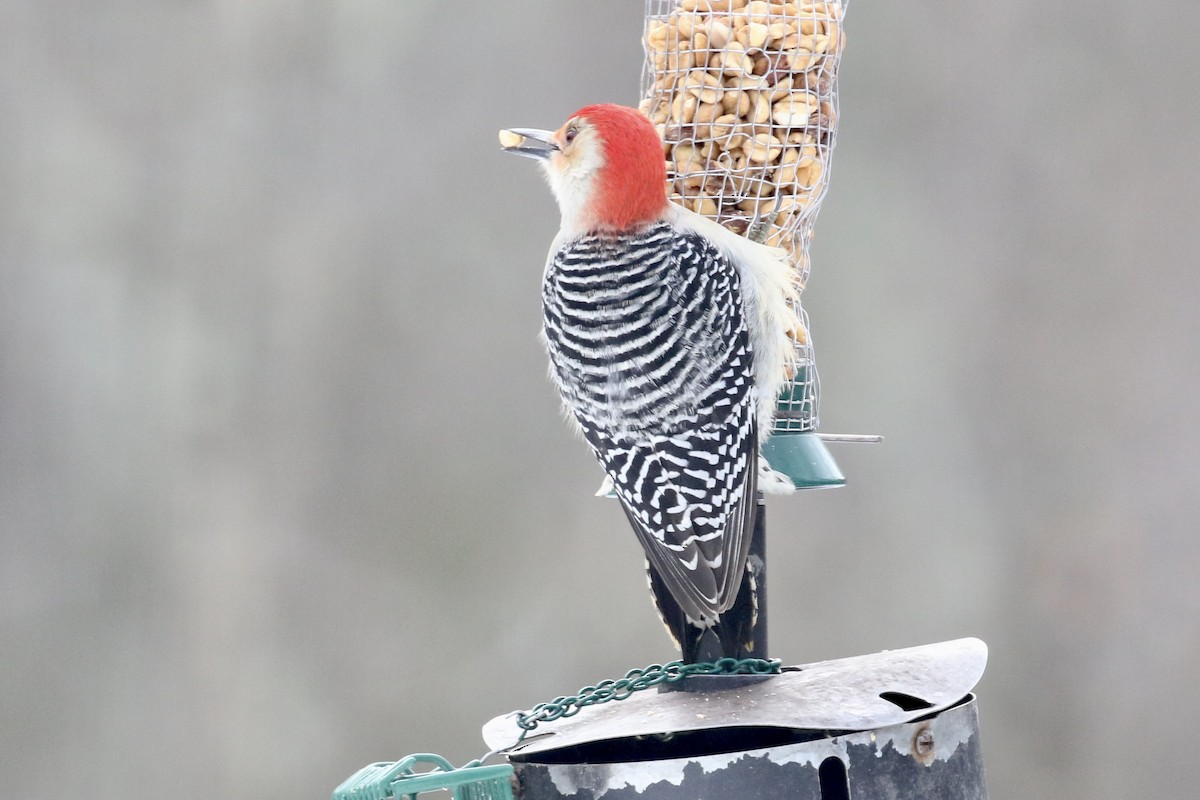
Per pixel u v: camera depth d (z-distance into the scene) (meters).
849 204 15.15
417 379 15.36
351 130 15.79
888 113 15.38
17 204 15.80
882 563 14.38
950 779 6.28
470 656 14.62
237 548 15.17
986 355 14.90
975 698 6.54
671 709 6.28
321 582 15.05
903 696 6.32
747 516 6.93
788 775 6.09
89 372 15.62
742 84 7.79
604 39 15.53
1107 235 15.04
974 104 15.34
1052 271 15.02
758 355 7.28
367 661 14.77
